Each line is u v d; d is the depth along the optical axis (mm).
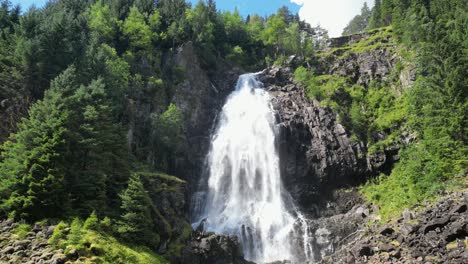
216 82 75125
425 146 47625
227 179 57031
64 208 32406
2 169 32688
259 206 53188
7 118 39594
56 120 34438
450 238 31438
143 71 62094
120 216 34281
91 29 66000
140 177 40031
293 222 49562
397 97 62281
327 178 55219
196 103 65500
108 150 38344
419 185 43719
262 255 46062
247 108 67125
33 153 32469
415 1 77750
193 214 51594
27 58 44250
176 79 65125
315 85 67938
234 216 51219
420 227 34031
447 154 44031
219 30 87750
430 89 51125
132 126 49500
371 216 46969
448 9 71188
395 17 76688
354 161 55062
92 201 34094
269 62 86188
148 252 32875
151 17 75062
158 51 69250
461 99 46250
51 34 47750
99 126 37875
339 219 49094
